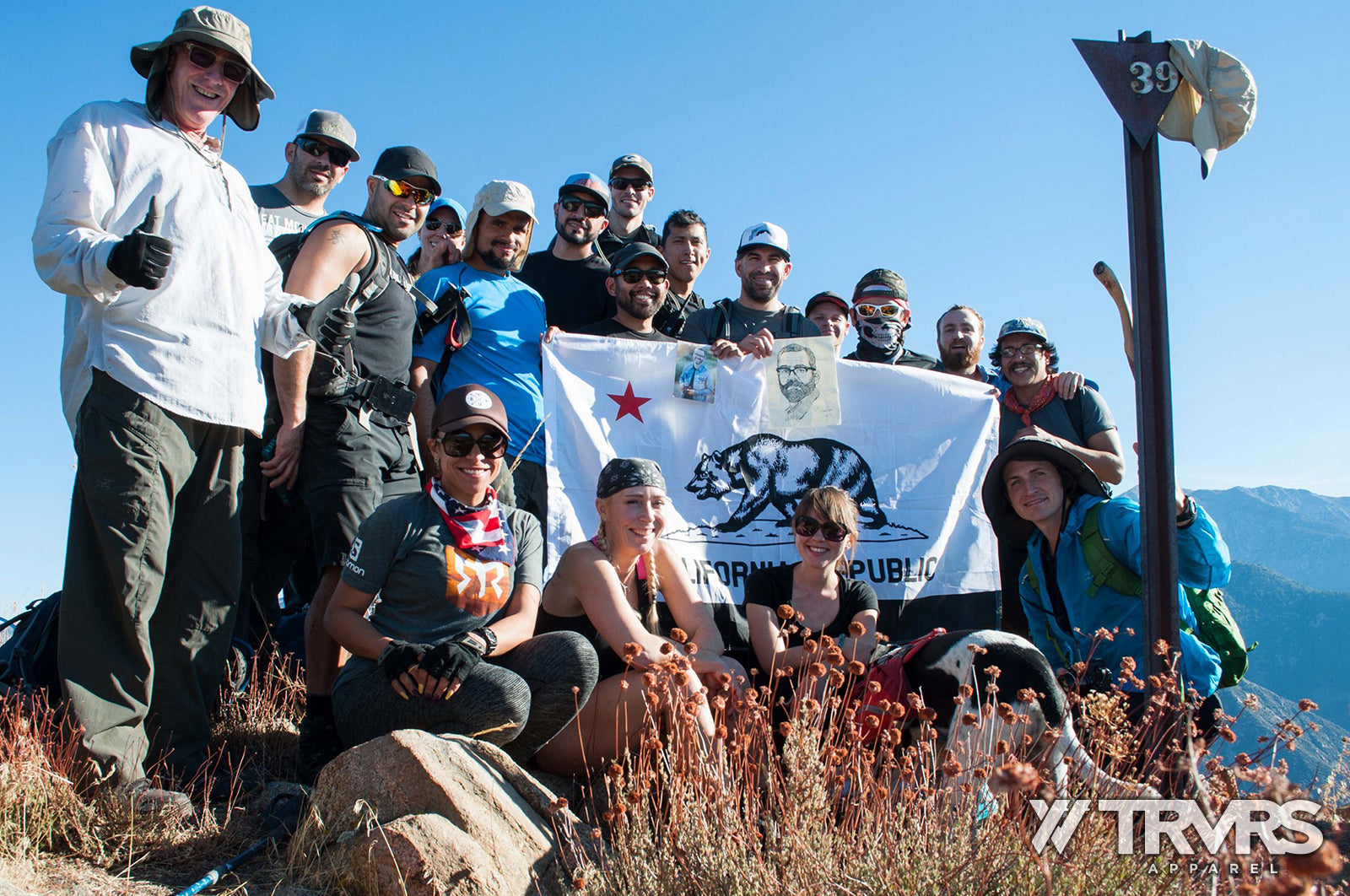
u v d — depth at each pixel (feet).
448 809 12.00
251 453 17.84
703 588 21.12
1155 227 16.78
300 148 23.30
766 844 11.78
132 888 11.43
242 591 18.67
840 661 13.60
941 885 10.77
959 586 22.02
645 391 22.07
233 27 14.89
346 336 16.47
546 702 14.43
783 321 24.54
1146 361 16.58
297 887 11.65
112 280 13.05
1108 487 19.84
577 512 20.95
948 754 12.23
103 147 14.10
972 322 25.53
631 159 28.84
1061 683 16.48
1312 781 11.71
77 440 13.92
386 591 14.84
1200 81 16.98
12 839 11.74
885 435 22.67
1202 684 17.30
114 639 13.64
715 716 14.97
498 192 21.88
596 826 13.55
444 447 15.11
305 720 15.97
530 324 22.18
